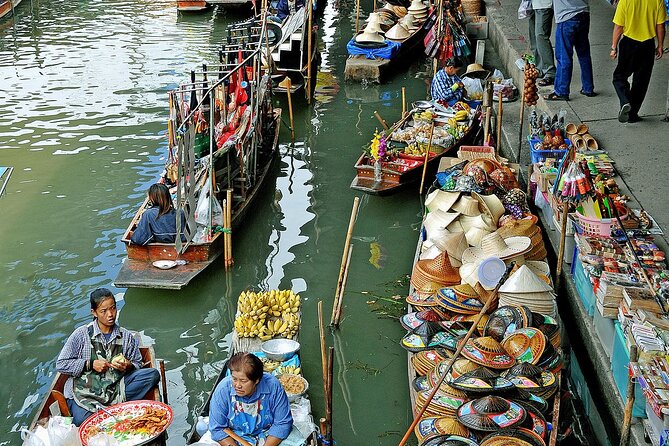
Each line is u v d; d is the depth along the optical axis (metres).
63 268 9.10
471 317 6.87
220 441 5.42
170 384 7.29
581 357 7.01
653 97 11.11
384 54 16.52
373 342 7.86
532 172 9.52
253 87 10.57
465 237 8.00
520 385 5.83
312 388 7.18
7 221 10.12
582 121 10.41
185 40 18.81
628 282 6.29
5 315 8.20
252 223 10.34
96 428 5.76
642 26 9.70
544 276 7.51
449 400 5.84
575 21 10.83
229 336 8.09
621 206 7.50
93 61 17.09
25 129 13.25
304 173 12.02
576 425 6.36
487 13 18.58
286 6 17.56
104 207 10.59
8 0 21.33
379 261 9.48
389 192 10.43
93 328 6.17
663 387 5.20
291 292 7.62
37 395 7.06
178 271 8.57
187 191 8.55
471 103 12.96
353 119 14.35
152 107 14.30
